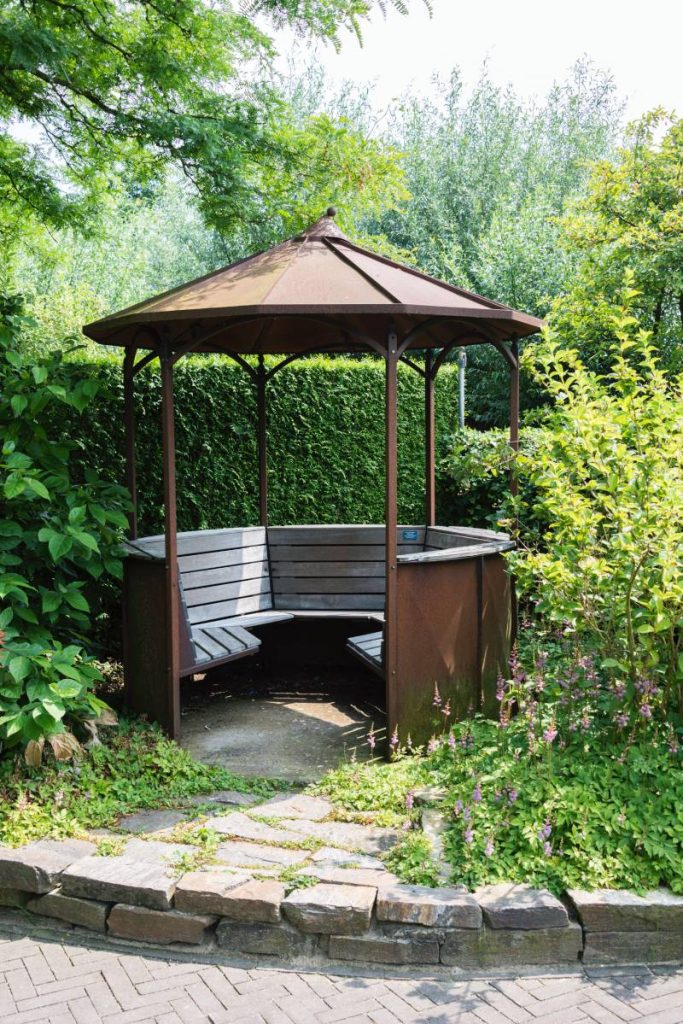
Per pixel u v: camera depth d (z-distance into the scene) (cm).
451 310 384
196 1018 249
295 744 447
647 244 936
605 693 371
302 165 721
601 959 277
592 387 406
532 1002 257
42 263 880
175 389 646
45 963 281
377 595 574
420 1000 259
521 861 296
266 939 283
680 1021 246
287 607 577
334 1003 257
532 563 374
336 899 280
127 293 1833
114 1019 249
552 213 1766
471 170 1873
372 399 743
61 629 447
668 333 1001
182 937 287
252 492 687
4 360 451
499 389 1608
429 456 573
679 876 288
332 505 736
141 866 305
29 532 412
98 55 638
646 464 340
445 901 277
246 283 412
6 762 369
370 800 359
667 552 326
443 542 550
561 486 382
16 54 526
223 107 677
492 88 2050
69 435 610
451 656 426
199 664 447
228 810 356
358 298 384
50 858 311
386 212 1820
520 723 385
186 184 743
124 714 457
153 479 637
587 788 321
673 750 334
